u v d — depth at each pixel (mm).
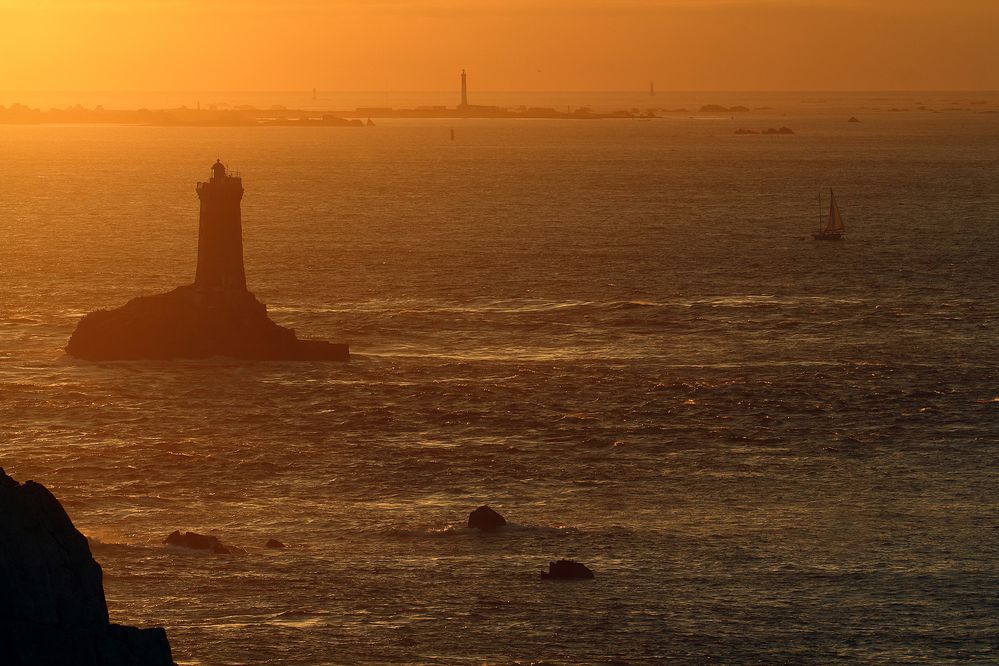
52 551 173000
